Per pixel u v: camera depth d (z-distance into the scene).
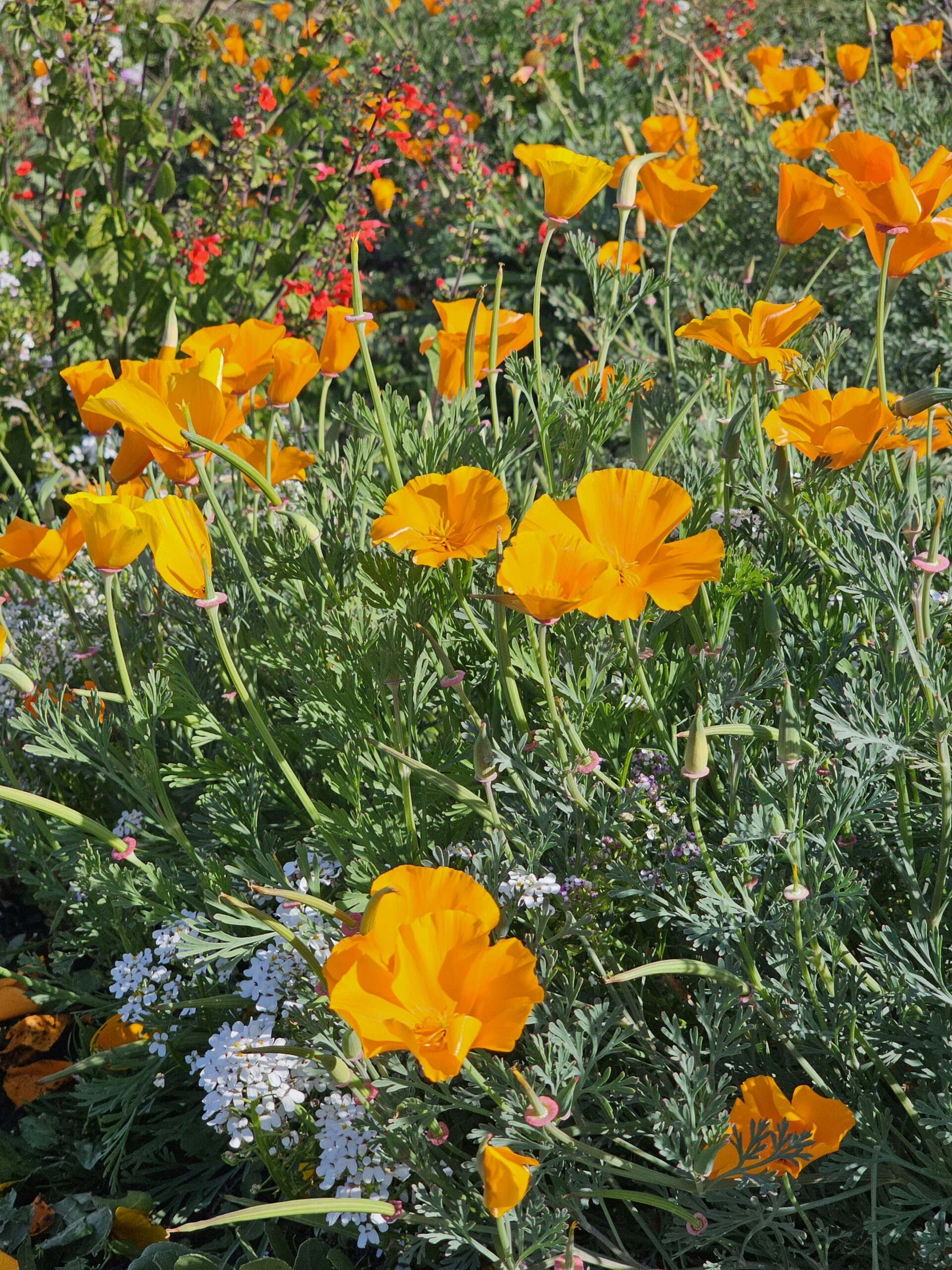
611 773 1.04
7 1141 1.06
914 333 1.66
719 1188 0.90
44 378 1.70
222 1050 0.97
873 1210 0.91
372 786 1.05
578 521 0.93
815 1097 0.89
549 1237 0.89
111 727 1.03
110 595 0.99
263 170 1.80
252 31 2.47
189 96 1.84
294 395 1.09
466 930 0.84
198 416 0.95
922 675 0.95
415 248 2.30
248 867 1.00
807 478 1.03
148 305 1.75
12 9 1.56
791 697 0.91
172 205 2.42
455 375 1.11
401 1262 0.97
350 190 1.79
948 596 1.02
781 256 1.08
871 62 2.73
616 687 1.03
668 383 1.64
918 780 1.04
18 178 1.80
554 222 1.08
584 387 1.13
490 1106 0.97
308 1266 0.98
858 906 0.94
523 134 2.57
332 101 1.76
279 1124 0.96
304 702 1.04
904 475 1.10
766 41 3.27
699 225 2.11
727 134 2.36
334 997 0.83
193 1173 1.04
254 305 1.83
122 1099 1.02
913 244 1.02
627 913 1.01
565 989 0.98
